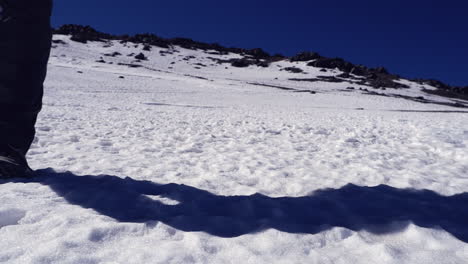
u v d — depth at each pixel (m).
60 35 117.38
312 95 54.25
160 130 9.89
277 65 120.12
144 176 4.71
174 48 133.75
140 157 6.02
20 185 3.77
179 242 2.57
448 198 3.85
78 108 17.09
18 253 2.26
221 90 50.50
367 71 117.25
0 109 4.07
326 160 6.22
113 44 120.81
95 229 2.60
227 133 9.90
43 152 6.11
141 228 2.74
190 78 68.69
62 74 45.72
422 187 4.36
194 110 21.62
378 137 9.59
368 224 3.00
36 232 2.63
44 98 22.38
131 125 10.80
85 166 5.09
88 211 3.13
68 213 3.03
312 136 9.70
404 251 2.49
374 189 4.19
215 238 2.65
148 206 3.38
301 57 126.56
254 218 3.16
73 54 88.88
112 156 5.99
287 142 8.45
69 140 7.41
